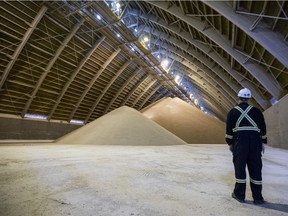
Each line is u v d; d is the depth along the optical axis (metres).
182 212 2.84
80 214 2.69
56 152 9.58
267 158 9.16
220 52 19.44
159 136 17.58
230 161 8.03
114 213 2.74
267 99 19.25
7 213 2.67
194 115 29.81
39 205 2.97
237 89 22.38
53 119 25.34
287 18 9.87
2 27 15.73
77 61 23.19
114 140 15.98
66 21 19.11
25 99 20.62
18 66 18.39
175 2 16.19
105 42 23.81
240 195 3.32
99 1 15.37
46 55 19.83
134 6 22.58
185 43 23.67
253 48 14.39
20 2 15.36
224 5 12.09
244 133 3.37
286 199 3.51
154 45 29.00
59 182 4.24
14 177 4.53
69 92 24.95
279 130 15.34
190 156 9.31
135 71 31.97
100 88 29.22
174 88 39.12
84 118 30.34
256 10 11.81
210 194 3.69
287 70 13.51
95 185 4.08
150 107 33.97
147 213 2.77
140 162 7.12
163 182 4.46
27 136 21.50
